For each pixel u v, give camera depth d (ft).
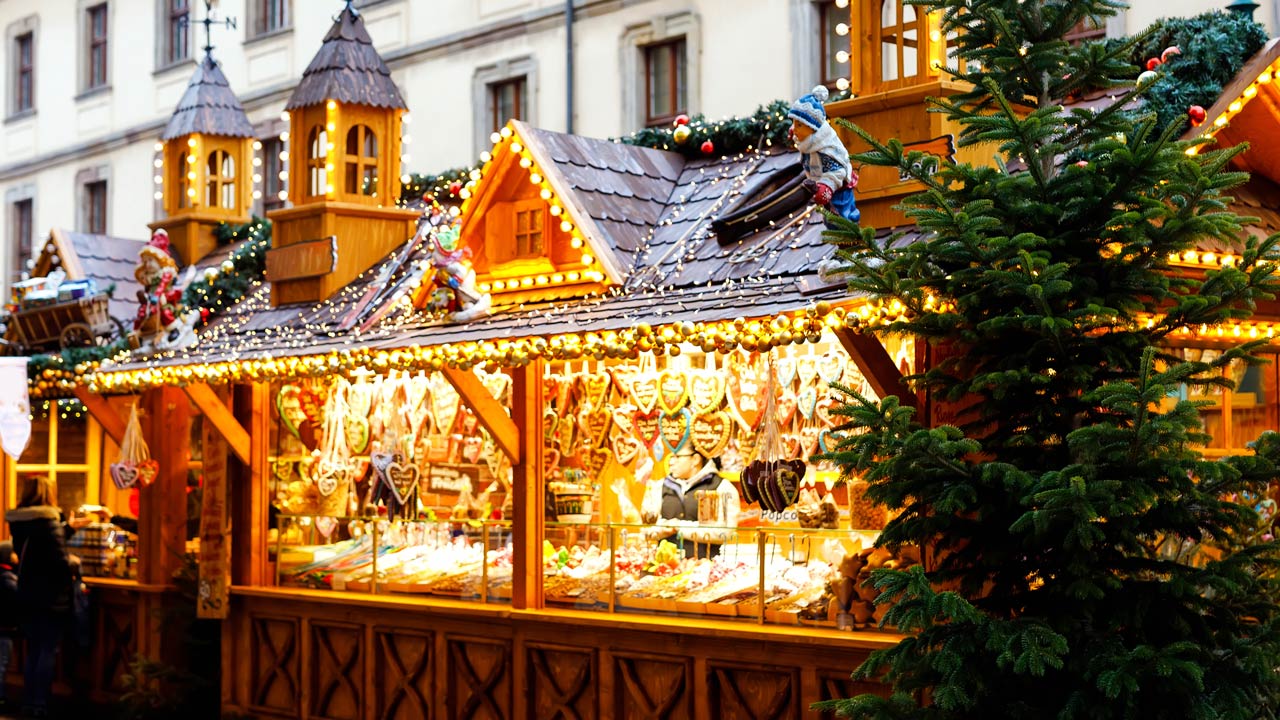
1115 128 23.18
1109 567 22.33
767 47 52.80
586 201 33.22
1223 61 28.22
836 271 23.79
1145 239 22.15
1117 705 21.38
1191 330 22.61
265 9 71.05
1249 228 28.35
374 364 32.73
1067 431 22.65
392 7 66.03
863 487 27.94
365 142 42.04
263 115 70.13
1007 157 23.82
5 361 44.32
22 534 42.63
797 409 30.40
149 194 77.20
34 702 42.55
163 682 40.60
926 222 22.47
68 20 82.79
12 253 86.17
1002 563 22.90
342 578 37.11
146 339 42.37
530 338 29.66
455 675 34.22
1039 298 21.58
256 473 39.52
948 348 25.95
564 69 59.36
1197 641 21.94
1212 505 21.81
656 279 31.60
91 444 48.80
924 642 22.53
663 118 56.59
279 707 38.42
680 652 29.84
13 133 86.43
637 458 32.68
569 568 32.40
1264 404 29.73
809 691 27.84
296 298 41.65
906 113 28.14
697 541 30.81
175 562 43.19
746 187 33.22
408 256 38.50
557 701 32.04
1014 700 22.08
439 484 35.96
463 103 62.95
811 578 28.66
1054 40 23.71
